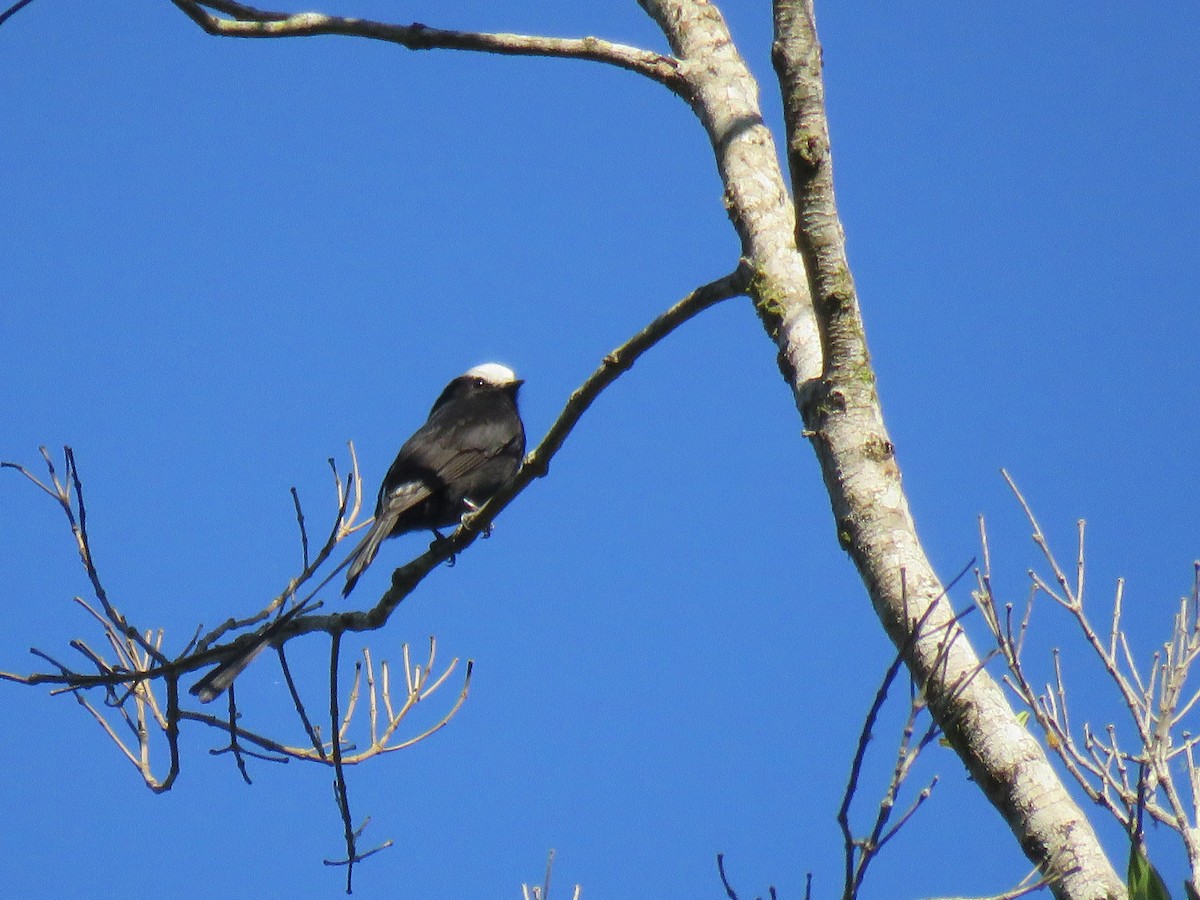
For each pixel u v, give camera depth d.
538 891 9.64
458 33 12.82
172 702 10.38
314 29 12.42
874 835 6.18
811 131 8.98
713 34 13.23
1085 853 6.98
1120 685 8.94
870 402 9.06
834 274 9.09
